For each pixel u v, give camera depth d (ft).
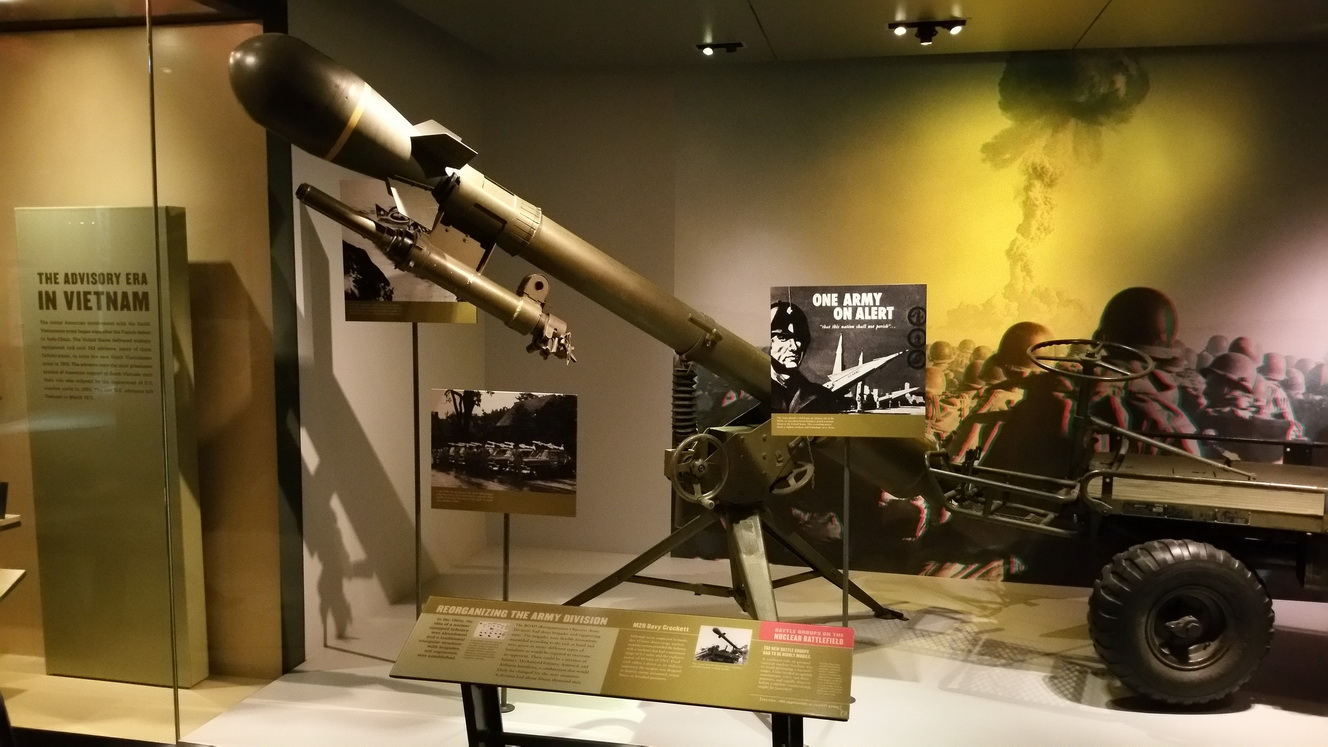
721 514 9.97
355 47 10.37
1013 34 11.14
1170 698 8.89
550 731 8.70
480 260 8.91
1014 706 9.20
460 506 9.04
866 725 8.79
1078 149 12.00
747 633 6.93
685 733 8.70
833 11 10.30
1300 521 8.71
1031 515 11.56
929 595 12.39
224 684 9.82
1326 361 11.70
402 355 12.09
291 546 9.92
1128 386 12.28
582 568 13.29
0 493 9.52
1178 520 9.44
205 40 9.12
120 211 8.95
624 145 13.11
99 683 9.71
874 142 12.45
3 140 9.20
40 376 9.33
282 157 9.37
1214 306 11.95
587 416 13.78
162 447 9.29
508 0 10.34
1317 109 11.36
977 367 12.60
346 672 10.08
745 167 12.81
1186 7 9.91
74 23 9.08
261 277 9.41
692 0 10.12
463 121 12.96
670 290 13.20
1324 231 11.52
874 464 10.54
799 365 8.70
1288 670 10.05
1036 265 12.28
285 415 9.64
